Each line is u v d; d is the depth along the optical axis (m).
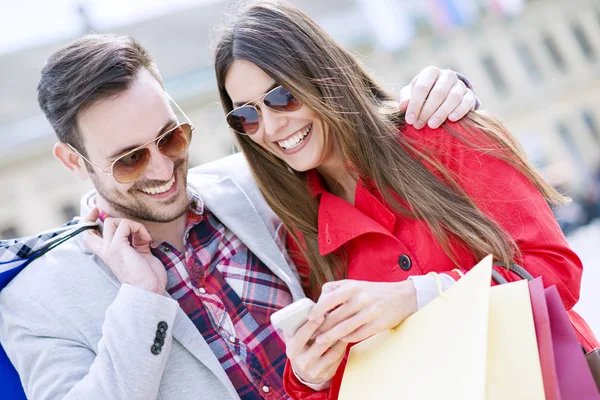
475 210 2.35
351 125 2.49
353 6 32.19
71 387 2.46
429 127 2.47
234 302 2.73
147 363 2.40
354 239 2.60
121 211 2.75
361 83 2.59
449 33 33.94
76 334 2.56
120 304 2.46
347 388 2.06
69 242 2.77
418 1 33.22
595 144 36.22
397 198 2.49
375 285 2.08
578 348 1.87
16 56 29.55
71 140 2.75
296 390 2.36
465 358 1.79
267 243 2.81
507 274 2.22
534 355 1.81
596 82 36.38
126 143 2.63
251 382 2.65
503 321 1.91
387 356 2.01
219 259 2.79
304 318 2.02
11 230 28.66
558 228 2.34
